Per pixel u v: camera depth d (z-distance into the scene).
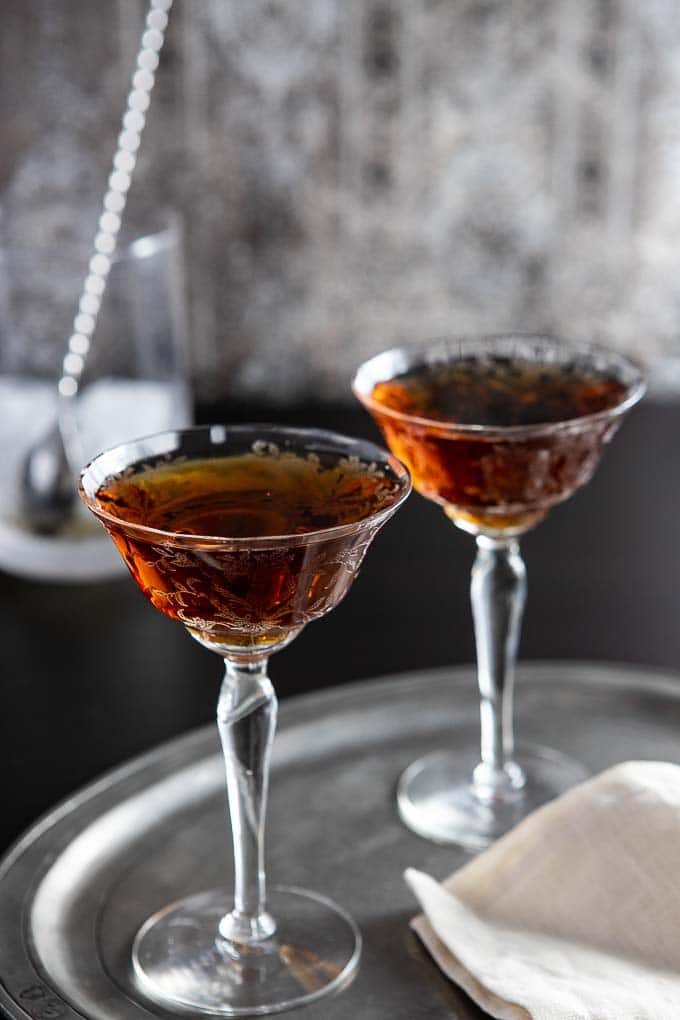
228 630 0.69
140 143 1.09
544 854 0.73
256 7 1.07
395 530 1.04
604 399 0.78
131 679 0.90
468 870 0.74
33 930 0.75
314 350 1.16
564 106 1.10
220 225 1.12
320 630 0.95
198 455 0.73
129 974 0.74
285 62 1.08
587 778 0.84
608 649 0.93
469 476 0.76
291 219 1.12
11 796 0.83
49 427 0.96
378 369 0.80
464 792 0.83
